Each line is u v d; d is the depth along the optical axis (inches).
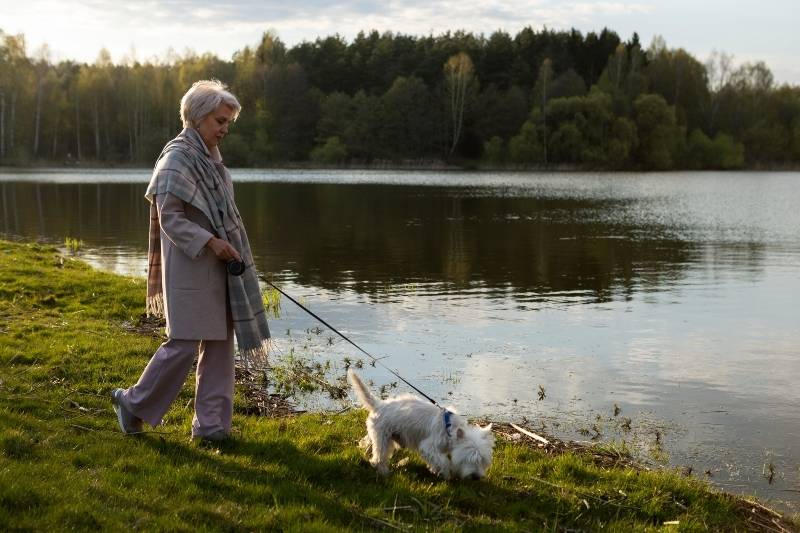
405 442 201.5
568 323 444.5
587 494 196.2
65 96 3383.4
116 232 896.9
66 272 524.4
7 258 568.1
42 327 355.3
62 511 153.1
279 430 230.8
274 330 418.3
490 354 370.9
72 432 207.2
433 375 332.5
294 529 157.6
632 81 3612.2
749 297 534.0
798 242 859.4
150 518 155.7
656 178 2659.9
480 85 3991.1
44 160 3139.8
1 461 174.1
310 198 1531.7
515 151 3284.9
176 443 203.3
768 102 3959.2
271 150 3469.5
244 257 206.7
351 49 4471.0
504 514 182.9
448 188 1956.2
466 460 185.8
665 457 245.4
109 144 3459.6
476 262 697.0
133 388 204.2
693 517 190.1
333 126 3597.4
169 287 197.6
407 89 3580.2
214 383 209.5
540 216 1178.6
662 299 525.0
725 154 3508.9
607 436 263.1
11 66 3051.2
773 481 229.1
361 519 168.6
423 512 175.9
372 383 317.1
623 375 339.3
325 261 695.7
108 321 389.7
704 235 932.0
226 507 165.5
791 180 2536.9
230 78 3732.8
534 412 286.8
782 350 386.9
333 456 206.1
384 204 1391.5
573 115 3280.0
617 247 810.2
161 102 3417.8
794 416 288.2
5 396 236.4
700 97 3860.7
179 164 193.6
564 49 4200.3
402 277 610.5
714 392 316.8
